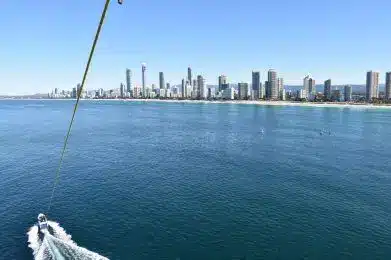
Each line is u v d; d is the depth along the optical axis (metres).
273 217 45.72
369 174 69.06
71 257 34.47
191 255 35.38
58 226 41.97
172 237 39.44
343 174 68.88
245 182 62.66
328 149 98.38
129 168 73.06
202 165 76.56
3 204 49.81
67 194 54.75
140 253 35.59
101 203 50.53
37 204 49.81
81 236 39.28
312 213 47.16
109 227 41.91
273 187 59.53
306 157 86.44
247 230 41.53
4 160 80.75
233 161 81.12
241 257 35.09
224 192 56.47
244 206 49.78
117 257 34.72
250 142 111.50
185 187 59.16
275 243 38.19
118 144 106.25
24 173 68.25
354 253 36.09
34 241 37.84
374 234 40.59
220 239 38.94
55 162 78.81
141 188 58.28
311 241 38.75
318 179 65.06
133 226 42.25
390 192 57.00
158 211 47.50
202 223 43.44
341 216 46.19
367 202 51.84
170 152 92.69
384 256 35.56
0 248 36.09
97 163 78.06
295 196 54.59
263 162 80.12
